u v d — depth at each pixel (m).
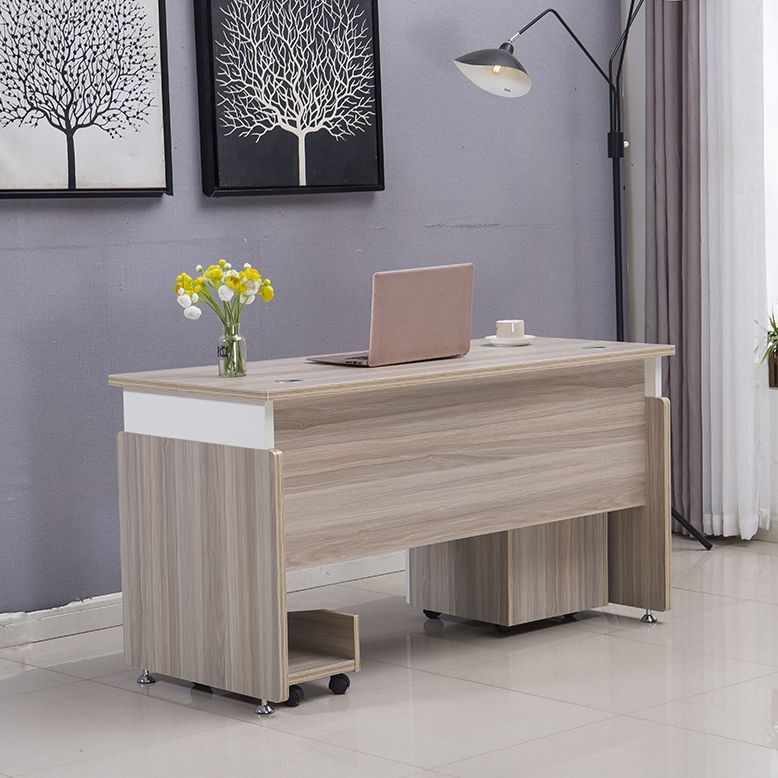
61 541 4.41
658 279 5.64
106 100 4.38
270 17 4.75
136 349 4.55
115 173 4.41
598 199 5.81
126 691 3.78
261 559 3.46
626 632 4.26
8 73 4.19
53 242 4.34
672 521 5.71
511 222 5.54
